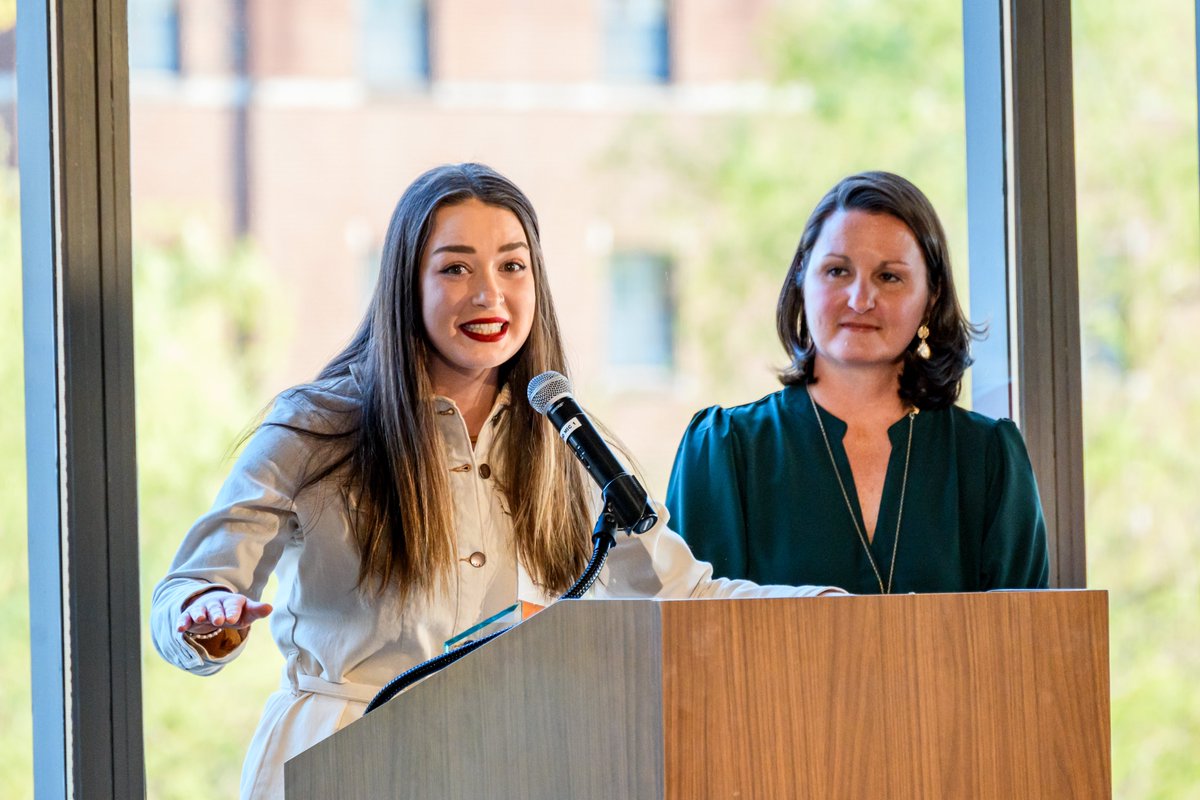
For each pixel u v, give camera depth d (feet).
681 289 29.32
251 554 6.68
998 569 8.07
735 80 29.58
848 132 29.30
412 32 28.19
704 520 8.13
